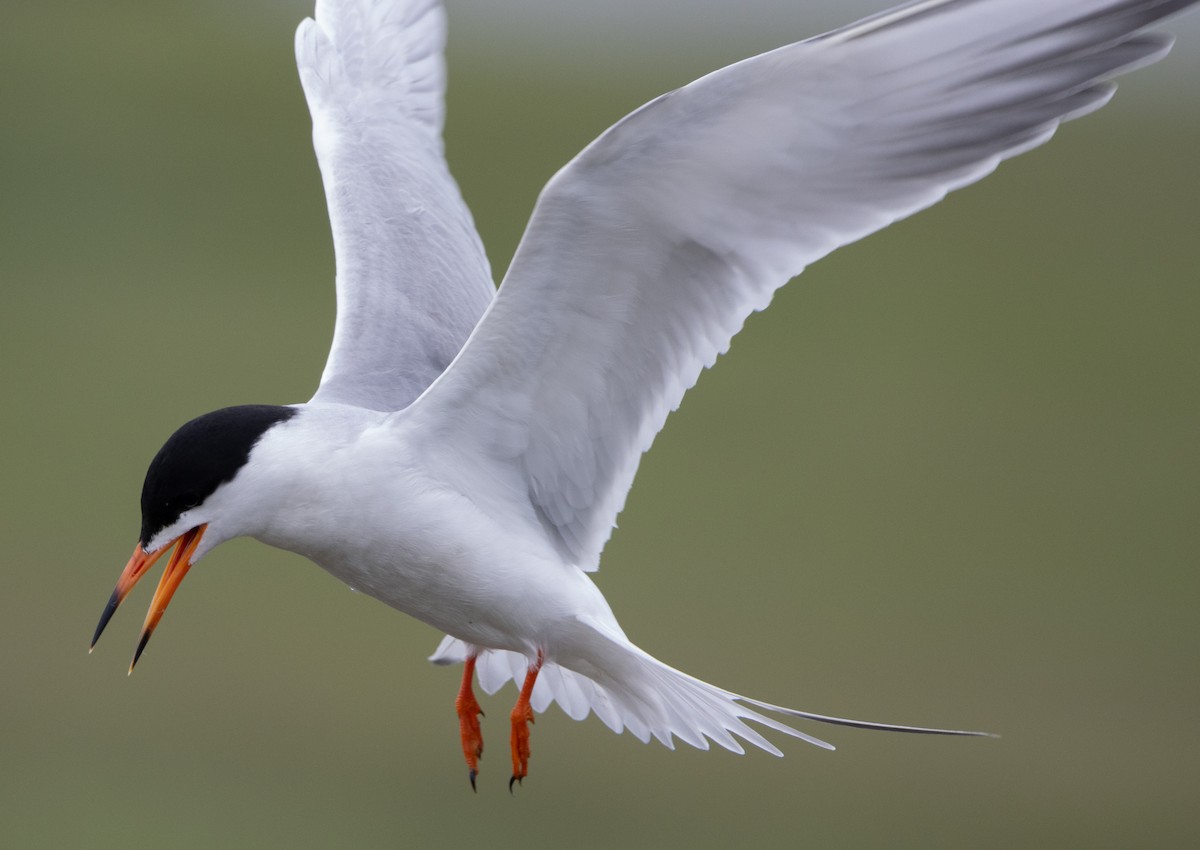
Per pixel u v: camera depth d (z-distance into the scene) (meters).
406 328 7.57
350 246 7.88
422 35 8.77
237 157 26.05
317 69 8.76
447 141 26.81
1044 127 5.53
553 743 13.95
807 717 5.93
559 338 6.30
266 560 15.56
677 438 18.59
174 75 28.98
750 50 33.09
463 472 6.59
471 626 6.85
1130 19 5.39
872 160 5.74
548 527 6.75
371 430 6.54
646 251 6.04
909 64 5.52
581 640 6.75
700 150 5.74
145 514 6.49
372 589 6.79
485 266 8.27
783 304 23.12
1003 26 5.43
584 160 5.73
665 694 6.73
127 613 14.85
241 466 6.43
